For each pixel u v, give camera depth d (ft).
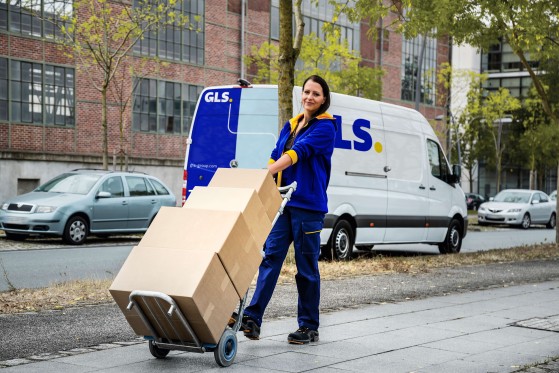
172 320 16.06
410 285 32.89
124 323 21.95
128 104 106.63
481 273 38.96
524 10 54.24
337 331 21.22
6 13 93.35
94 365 16.49
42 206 53.47
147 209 59.47
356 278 35.04
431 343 19.83
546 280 36.88
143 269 16.19
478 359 18.02
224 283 16.26
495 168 192.34
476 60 235.61
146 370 16.11
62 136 99.60
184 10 115.24
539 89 63.26
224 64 122.01
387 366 17.03
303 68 118.32
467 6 56.90
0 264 41.60
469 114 142.61
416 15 53.21
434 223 51.44
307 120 19.70
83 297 26.94
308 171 19.35
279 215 19.12
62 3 94.94
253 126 41.60
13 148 94.27
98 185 56.59
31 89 96.07
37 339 19.39
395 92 158.20
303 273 19.44
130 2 104.27
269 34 128.98
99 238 62.34
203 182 42.39
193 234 16.43
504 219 102.68
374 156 45.80
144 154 110.22
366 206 45.16
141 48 109.09
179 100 115.44
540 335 21.35
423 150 50.55
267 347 18.78
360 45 148.05
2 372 15.74
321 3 137.39
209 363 16.88
